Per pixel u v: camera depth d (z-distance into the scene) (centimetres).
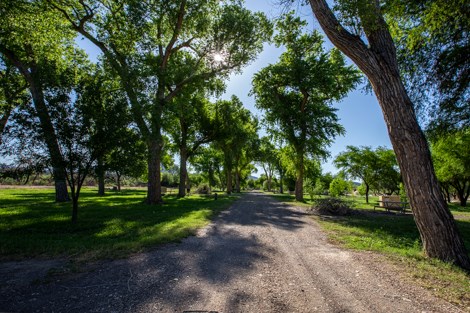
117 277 415
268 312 304
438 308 325
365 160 3130
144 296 344
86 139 845
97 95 862
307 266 490
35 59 1572
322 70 2341
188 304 321
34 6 1318
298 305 325
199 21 1866
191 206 1612
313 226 995
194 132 2888
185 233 757
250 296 350
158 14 1738
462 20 705
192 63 2153
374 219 1259
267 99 2648
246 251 595
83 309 304
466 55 803
